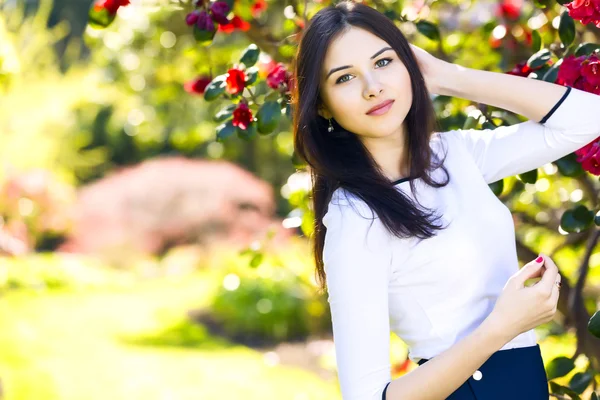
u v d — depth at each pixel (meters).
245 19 3.48
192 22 2.93
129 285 14.79
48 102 12.28
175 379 8.12
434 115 2.16
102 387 7.72
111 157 20.69
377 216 1.96
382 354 1.90
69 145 15.59
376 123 2.05
